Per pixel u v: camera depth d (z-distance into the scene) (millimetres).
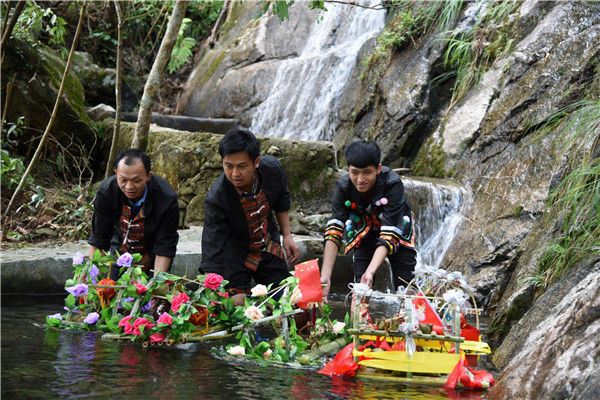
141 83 10672
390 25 8430
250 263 3729
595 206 3609
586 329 2248
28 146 7164
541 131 5863
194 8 11992
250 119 9672
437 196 6031
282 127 9242
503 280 4574
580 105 5605
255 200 3582
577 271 3199
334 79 8898
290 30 10453
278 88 9562
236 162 3258
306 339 3270
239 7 11719
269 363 2846
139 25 10828
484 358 3115
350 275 5492
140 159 3412
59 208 6309
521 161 5727
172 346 3100
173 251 3674
